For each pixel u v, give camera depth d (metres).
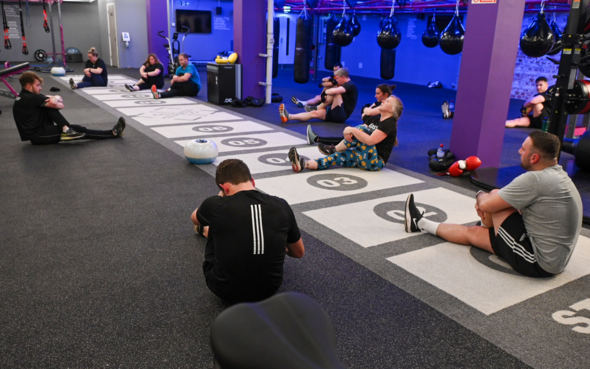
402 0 10.81
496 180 4.27
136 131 5.96
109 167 4.37
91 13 16.72
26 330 1.96
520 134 6.93
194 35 15.85
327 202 3.65
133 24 15.11
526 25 10.81
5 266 2.48
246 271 2.02
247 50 8.62
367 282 2.46
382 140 4.46
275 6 11.25
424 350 1.92
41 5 15.88
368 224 3.24
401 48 14.35
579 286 2.49
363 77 15.70
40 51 16.05
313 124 6.99
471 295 2.36
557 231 2.41
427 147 5.77
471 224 3.32
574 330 2.09
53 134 5.05
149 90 10.19
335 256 2.74
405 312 2.20
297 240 2.21
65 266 2.51
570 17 4.27
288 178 4.23
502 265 2.69
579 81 4.46
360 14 15.44
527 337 2.03
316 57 14.45
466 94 4.67
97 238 2.87
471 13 4.48
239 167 2.15
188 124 6.59
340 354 1.88
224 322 0.65
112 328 1.99
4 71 7.61
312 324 0.69
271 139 5.84
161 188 3.84
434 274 2.56
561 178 2.40
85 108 7.59
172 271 2.50
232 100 8.52
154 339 1.93
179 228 3.06
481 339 2.01
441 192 4.02
